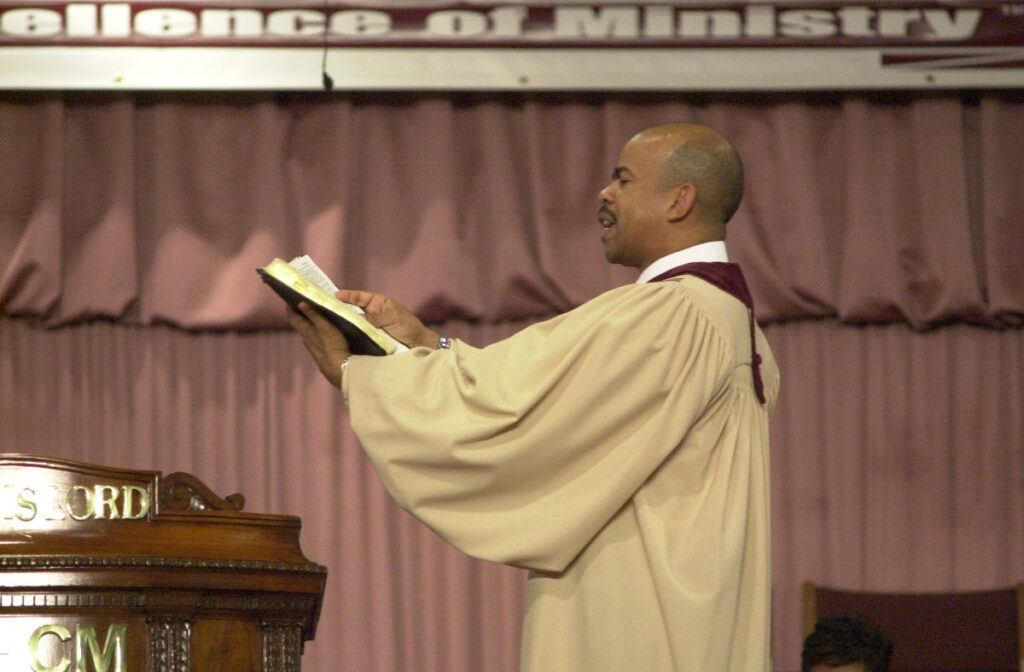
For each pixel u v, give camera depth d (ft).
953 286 47.01
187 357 47.67
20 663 21.56
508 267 47.24
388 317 22.41
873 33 46.39
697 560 19.58
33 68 45.91
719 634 19.34
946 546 47.03
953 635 43.06
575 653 19.97
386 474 20.17
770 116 48.03
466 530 19.94
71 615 21.95
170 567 22.45
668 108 48.08
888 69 46.32
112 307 47.01
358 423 20.30
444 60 46.34
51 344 47.52
